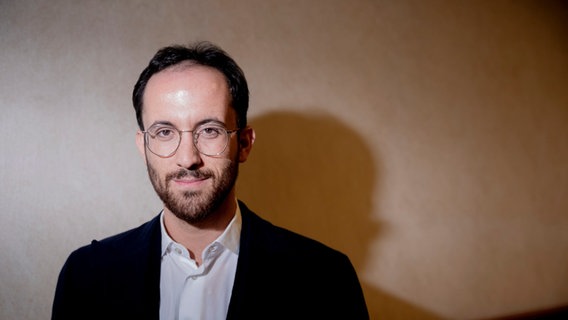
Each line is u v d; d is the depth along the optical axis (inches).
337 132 56.6
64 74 46.8
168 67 32.8
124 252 36.2
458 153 63.6
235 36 52.3
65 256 45.9
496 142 66.6
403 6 62.1
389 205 58.9
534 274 67.4
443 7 64.7
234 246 36.6
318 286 36.2
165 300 35.6
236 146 34.5
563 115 72.6
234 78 34.4
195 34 50.8
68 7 47.3
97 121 47.6
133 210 48.4
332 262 38.6
